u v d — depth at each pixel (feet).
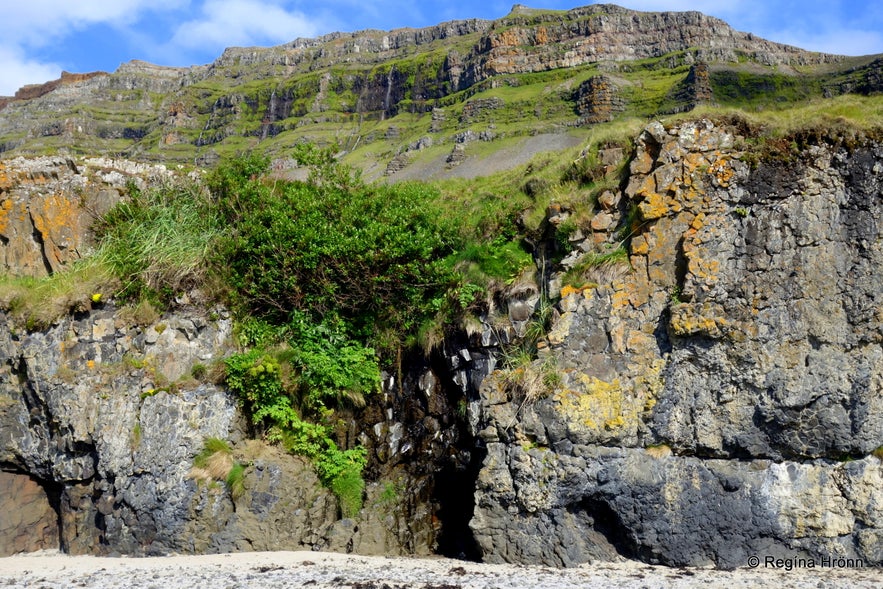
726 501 46.26
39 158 58.13
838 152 47.29
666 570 44.57
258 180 61.21
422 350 56.34
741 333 46.68
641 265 49.24
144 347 51.70
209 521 48.73
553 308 50.98
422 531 52.80
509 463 47.93
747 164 48.06
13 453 50.83
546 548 46.78
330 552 49.39
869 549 44.29
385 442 55.47
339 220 57.21
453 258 57.36
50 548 51.26
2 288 52.01
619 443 47.70
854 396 45.34
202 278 54.75
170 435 49.75
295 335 55.42
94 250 56.13
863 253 46.11
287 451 52.13
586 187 55.72
